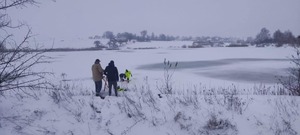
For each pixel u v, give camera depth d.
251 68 33.28
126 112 7.29
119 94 11.16
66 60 48.72
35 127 6.73
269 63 39.34
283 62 40.34
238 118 6.76
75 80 22.05
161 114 7.15
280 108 7.05
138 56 59.12
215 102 7.52
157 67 35.19
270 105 7.24
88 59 50.88
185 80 23.30
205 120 6.76
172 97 8.00
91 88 15.95
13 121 6.80
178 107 7.32
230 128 6.54
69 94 8.37
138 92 9.84
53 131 6.70
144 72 29.44
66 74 26.11
